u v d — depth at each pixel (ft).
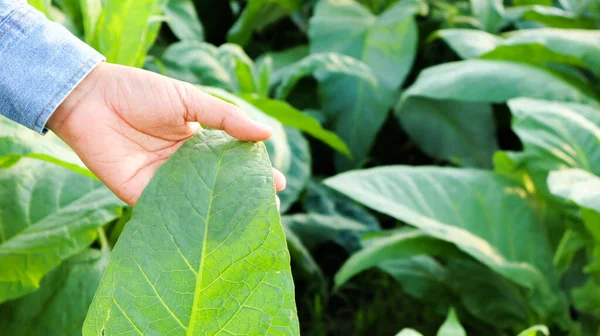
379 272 4.37
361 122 4.97
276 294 2.15
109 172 2.53
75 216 2.78
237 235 2.16
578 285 3.76
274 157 3.27
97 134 2.49
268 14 6.16
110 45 2.92
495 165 3.73
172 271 2.16
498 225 3.52
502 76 3.97
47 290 2.83
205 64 4.02
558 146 3.43
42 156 2.64
